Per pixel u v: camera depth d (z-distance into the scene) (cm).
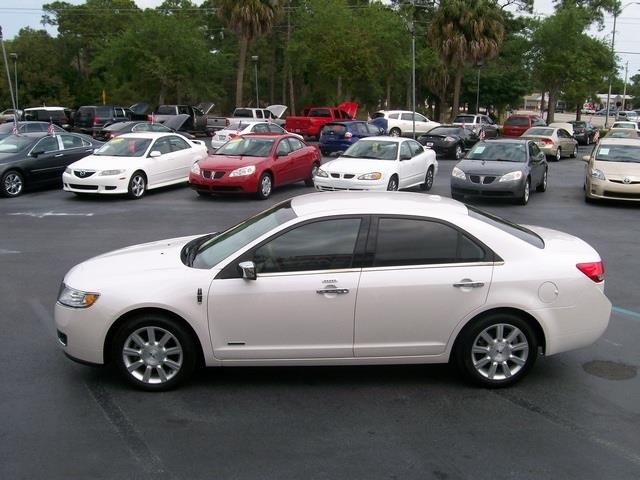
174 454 424
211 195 1681
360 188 1530
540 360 594
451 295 507
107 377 547
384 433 455
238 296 501
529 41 5066
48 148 1741
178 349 515
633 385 541
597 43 4997
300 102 6425
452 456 424
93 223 1290
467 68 5306
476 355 524
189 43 4897
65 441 440
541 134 2980
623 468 411
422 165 1758
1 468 405
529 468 410
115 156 1681
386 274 505
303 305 501
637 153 1638
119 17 7012
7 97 6016
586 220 1380
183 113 4041
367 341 511
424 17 5575
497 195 1541
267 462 415
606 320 534
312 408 493
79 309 508
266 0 4253
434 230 516
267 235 511
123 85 5453
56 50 6756
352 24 4666
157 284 507
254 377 549
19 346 620
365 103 6047
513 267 514
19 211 1427
